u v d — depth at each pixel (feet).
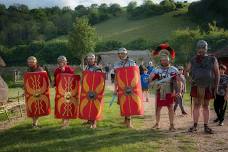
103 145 30.50
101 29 417.90
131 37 356.79
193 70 34.96
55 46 315.78
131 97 37.93
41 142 32.40
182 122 42.16
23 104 54.65
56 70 40.37
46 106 39.99
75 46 271.28
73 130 37.14
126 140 32.14
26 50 328.49
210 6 353.31
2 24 396.78
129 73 37.99
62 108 39.17
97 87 38.42
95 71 38.78
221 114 39.24
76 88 39.45
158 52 38.01
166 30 360.07
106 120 43.29
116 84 38.73
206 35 218.38
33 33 397.39
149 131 36.29
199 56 34.91
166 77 36.47
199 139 32.45
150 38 344.08
